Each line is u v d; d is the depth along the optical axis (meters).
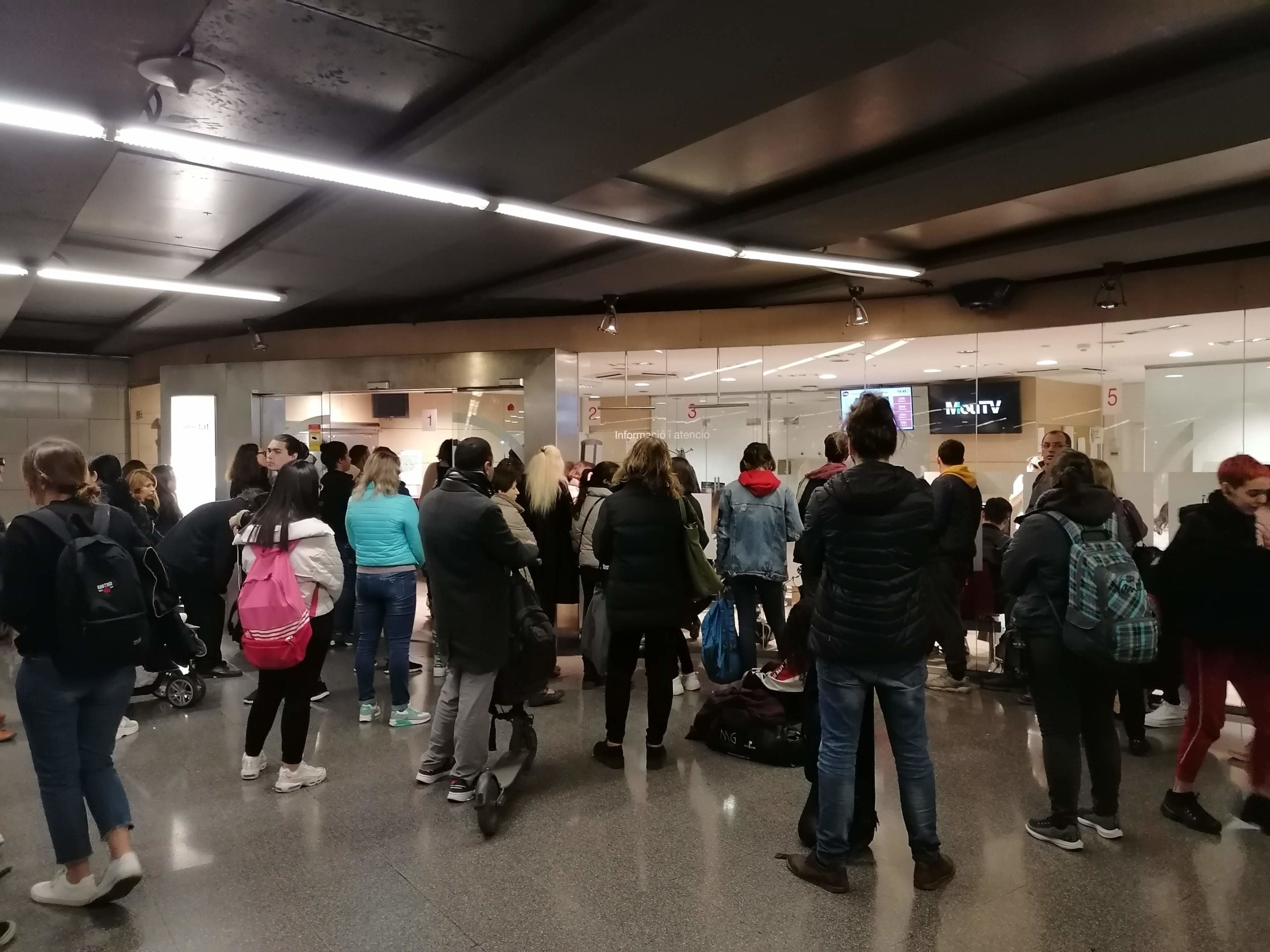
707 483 8.30
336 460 7.62
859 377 7.90
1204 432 6.55
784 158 4.67
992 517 6.63
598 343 8.54
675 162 4.72
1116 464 6.90
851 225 5.41
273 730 5.24
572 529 6.26
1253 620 3.56
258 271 6.70
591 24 3.09
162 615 3.74
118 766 4.61
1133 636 3.28
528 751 4.32
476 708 4.03
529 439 8.70
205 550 6.43
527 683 4.13
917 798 3.24
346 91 3.85
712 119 3.78
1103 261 6.45
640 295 8.23
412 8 3.15
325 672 6.77
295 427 9.77
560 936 2.92
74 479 3.23
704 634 5.48
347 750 4.86
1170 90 3.57
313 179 4.86
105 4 3.06
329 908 3.12
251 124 4.20
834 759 3.23
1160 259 6.56
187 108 4.01
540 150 4.12
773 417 8.15
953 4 2.86
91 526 3.17
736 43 3.10
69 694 3.09
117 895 3.09
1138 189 5.15
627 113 3.73
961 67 3.62
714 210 5.59
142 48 3.40
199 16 3.18
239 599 4.11
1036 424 7.27
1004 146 4.10
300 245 5.91
